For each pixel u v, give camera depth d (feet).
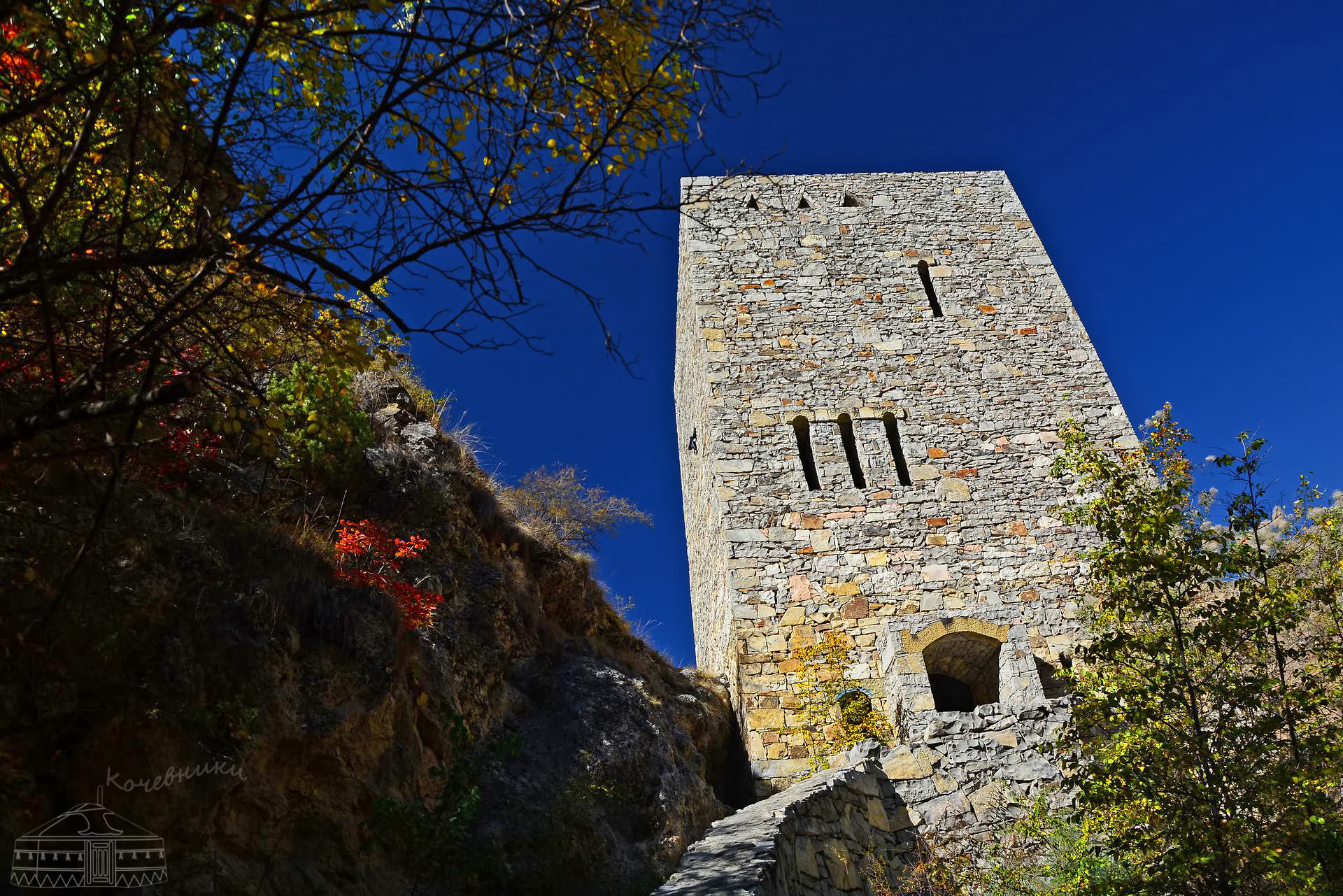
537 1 12.39
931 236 54.90
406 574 29.01
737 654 40.83
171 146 12.98
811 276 52.65
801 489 45.16
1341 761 19.03
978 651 41.93
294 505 27.14
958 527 44.11
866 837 25.07
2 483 14.82
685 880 16.65
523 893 22.35
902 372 49.08
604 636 41.09
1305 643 22.39
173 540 20.07
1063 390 48.70
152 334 11.96
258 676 19.31
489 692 29.27
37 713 15.44
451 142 13.70
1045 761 30.07
